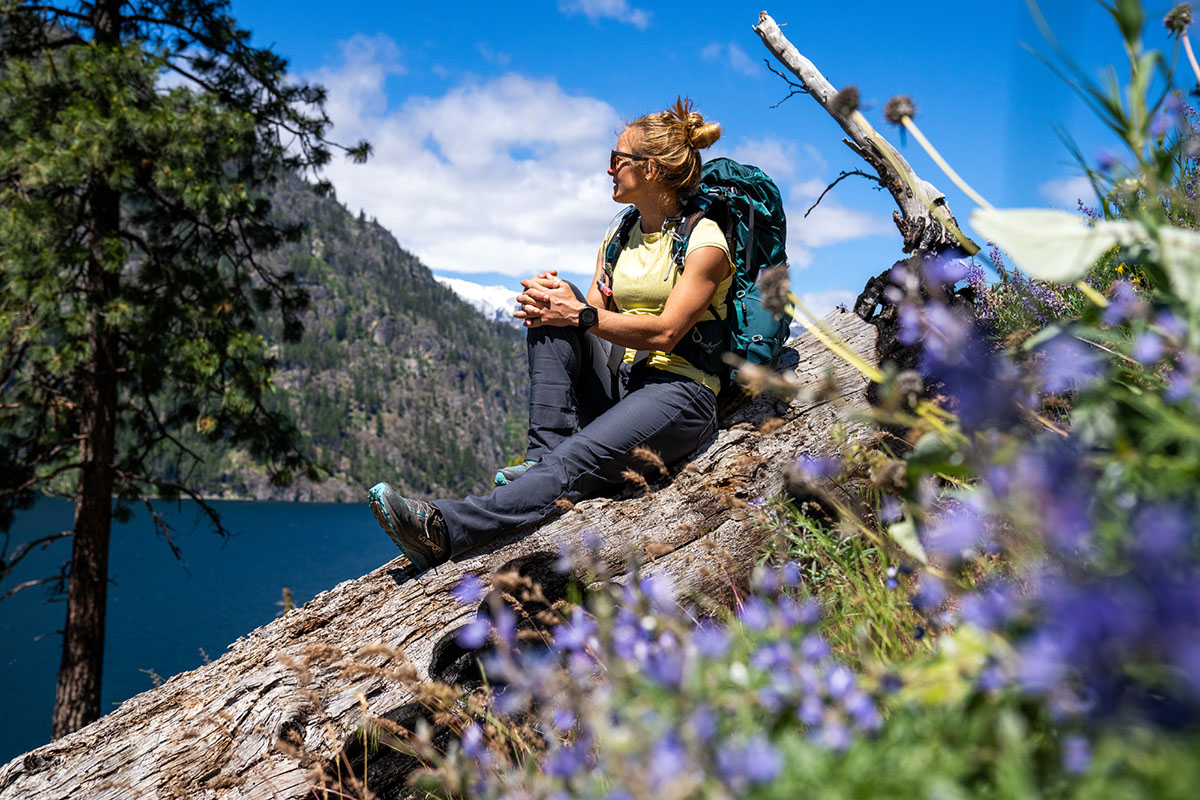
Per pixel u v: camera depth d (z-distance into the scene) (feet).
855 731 2.46
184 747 7.39
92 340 33.50
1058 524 2.04
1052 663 1.86
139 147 32.22
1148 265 3.36
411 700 7.43
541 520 8.89
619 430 9.19
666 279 9.68
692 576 8.38
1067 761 1.99
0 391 35.53
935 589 3.48
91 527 35.91
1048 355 3.43
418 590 8.46
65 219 31.53
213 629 227.20
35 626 215.51
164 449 40.16
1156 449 2.47
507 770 4.35
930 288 4.76
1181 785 1.66
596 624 3.49
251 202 37.86
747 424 10.02
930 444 3.37
